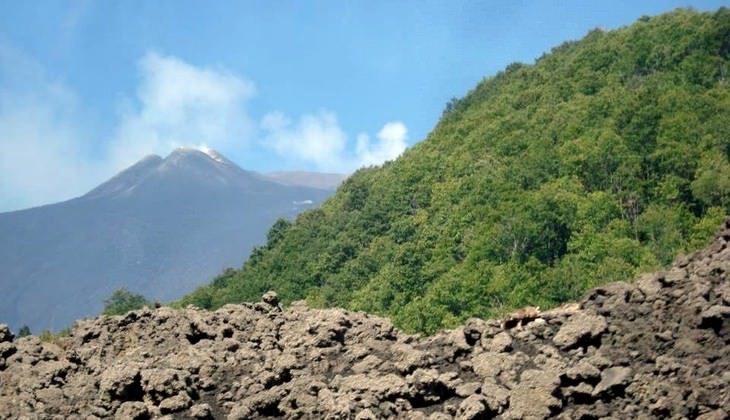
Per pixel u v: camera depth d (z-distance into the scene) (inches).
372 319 644.1
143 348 613.3
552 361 532.4
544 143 4239.7
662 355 520.7
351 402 510.9
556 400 498.3
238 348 613.9
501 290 2748.5
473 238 3469.5
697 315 543.8
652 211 3026.6
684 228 3006.9
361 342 615.5
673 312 555.8
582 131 4229.8
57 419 526.3
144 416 526.6
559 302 2583.7
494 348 561.0
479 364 542.3
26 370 573.9
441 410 516.4
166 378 542.3
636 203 3324.3
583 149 3836.1
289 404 533.6
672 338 532.1
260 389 553.6
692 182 3193.9
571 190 3503.9
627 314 565.9
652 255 2721.5
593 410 495.2
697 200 3225.9
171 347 615.5
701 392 484.7
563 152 3946.9
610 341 541.3
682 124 3567.9
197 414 526.3
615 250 2738.7
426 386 522.9
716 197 3085.6
